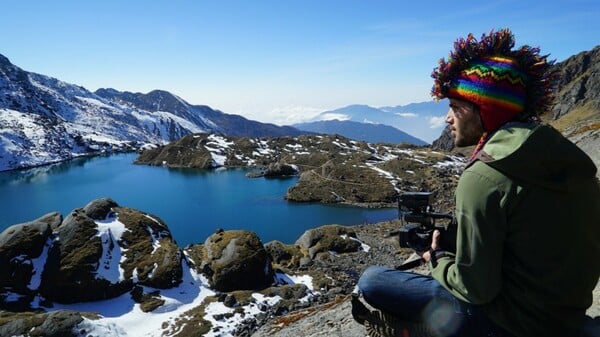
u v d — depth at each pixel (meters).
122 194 124.00
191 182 142.00
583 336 2.89
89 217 39.28
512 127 2.83
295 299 35.59
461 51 3.20
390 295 3.62
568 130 41.16
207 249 40.66
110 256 36.09
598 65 176.75
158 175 161.75
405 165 127.44
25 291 32.47
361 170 123.88
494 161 2.72
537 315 2.77
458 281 2.92
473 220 2.77
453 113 3.30
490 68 2.98
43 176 172.62
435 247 3.35
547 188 2.60
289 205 103.06
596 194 2.78
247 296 35.09
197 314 32.25
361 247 56.22
